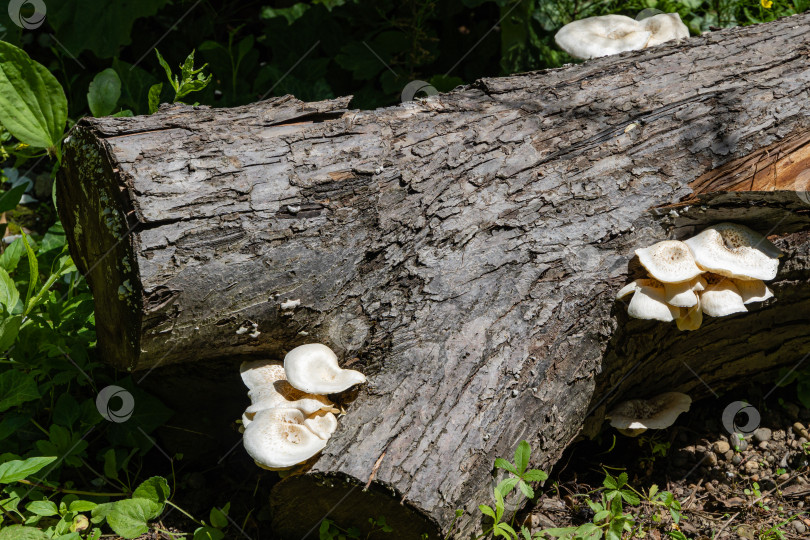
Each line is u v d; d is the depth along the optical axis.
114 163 2.24
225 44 3.04
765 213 2.35
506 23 2.86
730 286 2.33
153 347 2.28
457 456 2.24
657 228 2.37
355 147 2.33
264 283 2.28
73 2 2.78
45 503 2.30
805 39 2.51
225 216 2.26
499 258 2.33
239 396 2.41
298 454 2.23
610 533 2.30
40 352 2.43
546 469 2.34
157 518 2.37
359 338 2.31
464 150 2.37
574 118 2.41
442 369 2.28
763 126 2.39
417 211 2.33
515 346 2.30
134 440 2.40
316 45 2.97
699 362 2.44
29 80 2.38
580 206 2.36
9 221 2.79
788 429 2.48
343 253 2.30
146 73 2.79
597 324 2.33
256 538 2.36
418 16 2.88
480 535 2.28
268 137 2.31
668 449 2.47
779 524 2.38
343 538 2.29
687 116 2.41
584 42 2.67
